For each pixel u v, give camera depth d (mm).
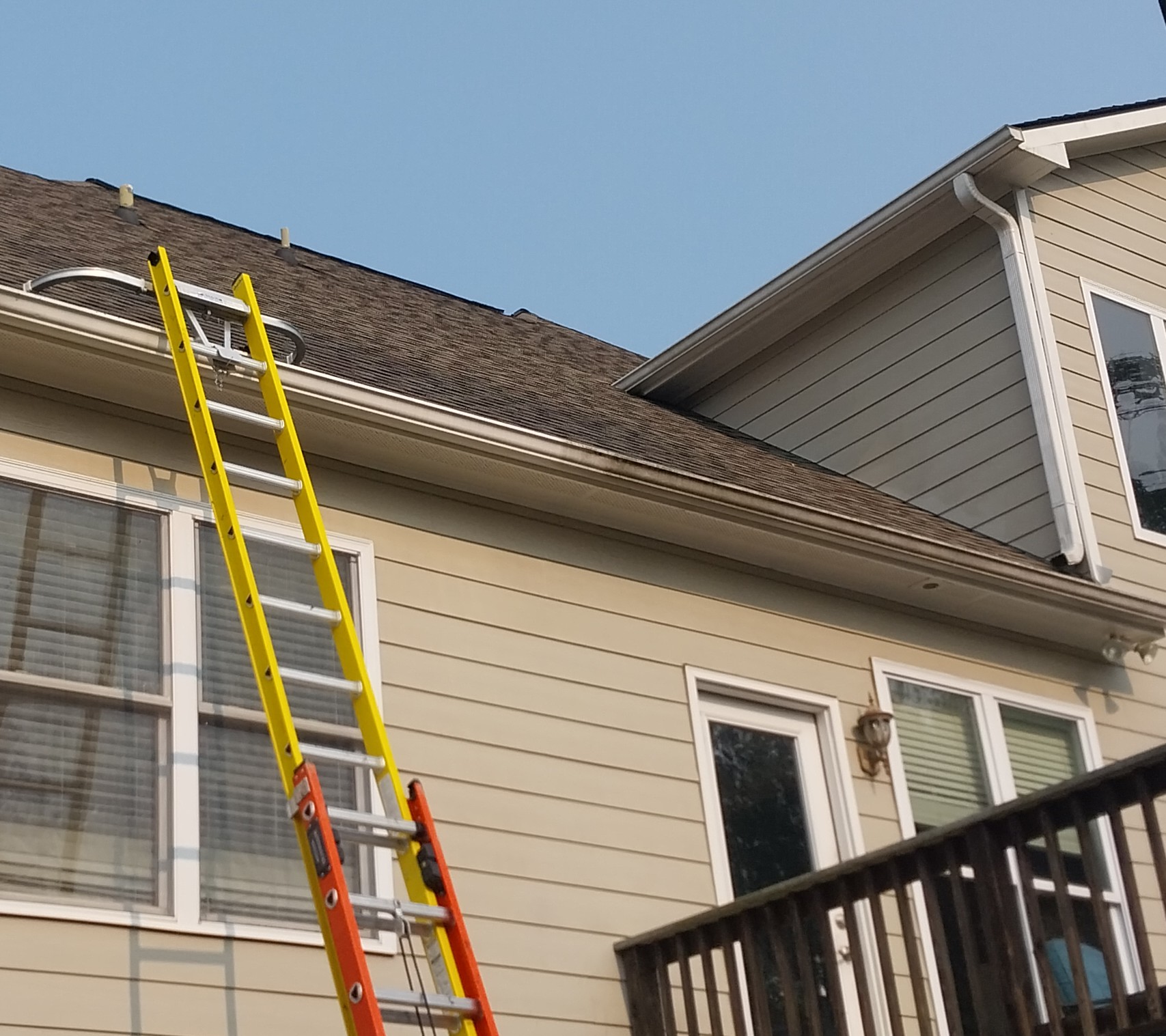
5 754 5453
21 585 5742
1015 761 8625
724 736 7621
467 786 6527
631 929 6715
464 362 9367
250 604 5301
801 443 10617
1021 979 5465
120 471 6176
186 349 5844
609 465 7250
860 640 8328
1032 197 10117
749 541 7906
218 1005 5504
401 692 6523
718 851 7176
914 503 9922
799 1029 5891
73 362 6059
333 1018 5738
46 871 5367
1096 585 8883
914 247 10250
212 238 10570
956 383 9906
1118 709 9273
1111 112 10461
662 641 7539
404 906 4844
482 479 7129
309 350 7605
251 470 5914
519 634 7043
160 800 5711
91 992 5258
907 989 7430
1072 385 9703
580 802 6844
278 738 5043
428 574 6883
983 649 8844
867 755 7969
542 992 6312
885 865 5898
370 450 6820
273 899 5801
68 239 8680
